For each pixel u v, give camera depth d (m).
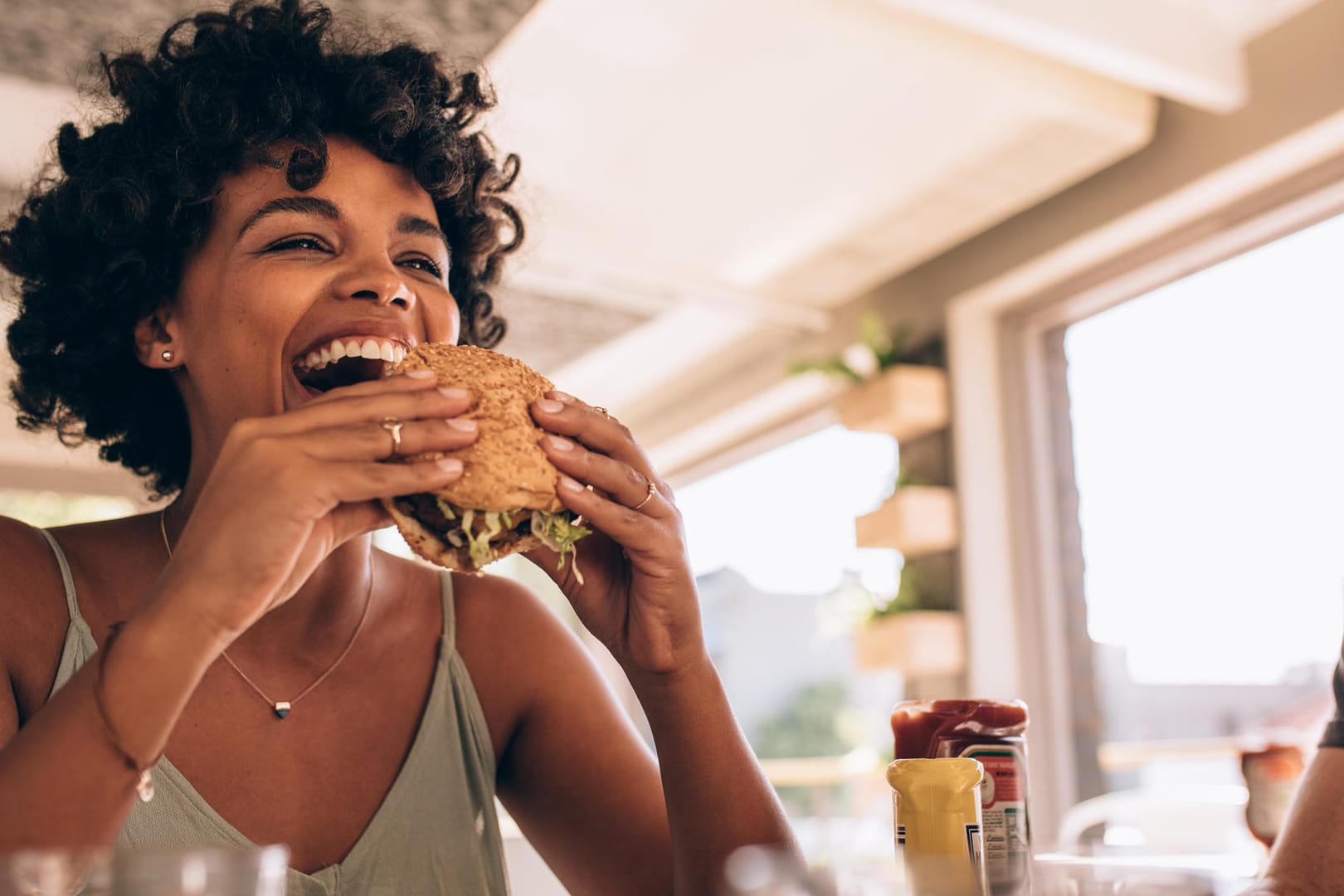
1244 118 4.17
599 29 4.13
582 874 1.39
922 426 5.38
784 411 6.94
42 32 3.42
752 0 3.53
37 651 1.13
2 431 6.44
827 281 5.93
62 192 1.33
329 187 1.23
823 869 0.58
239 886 0.56
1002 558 5.22
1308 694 3.97
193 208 1.23
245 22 1.34
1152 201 4.48
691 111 4.62
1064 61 4.15
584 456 0.98
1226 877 1.21
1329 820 1.11
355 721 1.25
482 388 0.97
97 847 0.79
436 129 1.32
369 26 1.57
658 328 6.68
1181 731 4.43
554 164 5.01
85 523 1.26
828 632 6.57
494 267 1.65
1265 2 4.05
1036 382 5.30
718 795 1.12
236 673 1.19
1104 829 4.03
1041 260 4.97
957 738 1.00
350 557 1.20
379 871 1.19
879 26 3.70
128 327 1.31
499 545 1.01
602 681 1.46
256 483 0.84
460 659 1.34
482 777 1.33
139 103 1.29
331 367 1.21
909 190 5.09
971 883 0.57
